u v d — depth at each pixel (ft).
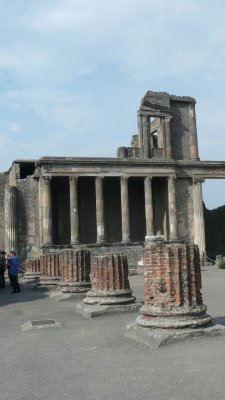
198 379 24.35
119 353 31.86
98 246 148.05
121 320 45.44
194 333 33.88
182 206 167.63
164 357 29.68
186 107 185.06
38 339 38.60
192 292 35.81
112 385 24.52
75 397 22.93
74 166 150.82
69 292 64.75
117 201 173.37
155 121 190.49
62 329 42.70
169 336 33.09
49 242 145.18
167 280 35.55
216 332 34.53
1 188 172.24
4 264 95.96
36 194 154.40
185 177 168.66
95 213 170.71
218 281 87.71
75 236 148.36
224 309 49.75
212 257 188.34
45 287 83.15
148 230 157.58
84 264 65.57
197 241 166.81
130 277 111.14
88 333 39.88
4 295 78.74
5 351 34.58
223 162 173.17
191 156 182.60
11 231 150.82
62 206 167.22
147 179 159.53
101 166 153.89
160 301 35.53
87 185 170.81
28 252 151.94
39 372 28.04
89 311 48.44
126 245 150.20
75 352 32.96
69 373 27.45
